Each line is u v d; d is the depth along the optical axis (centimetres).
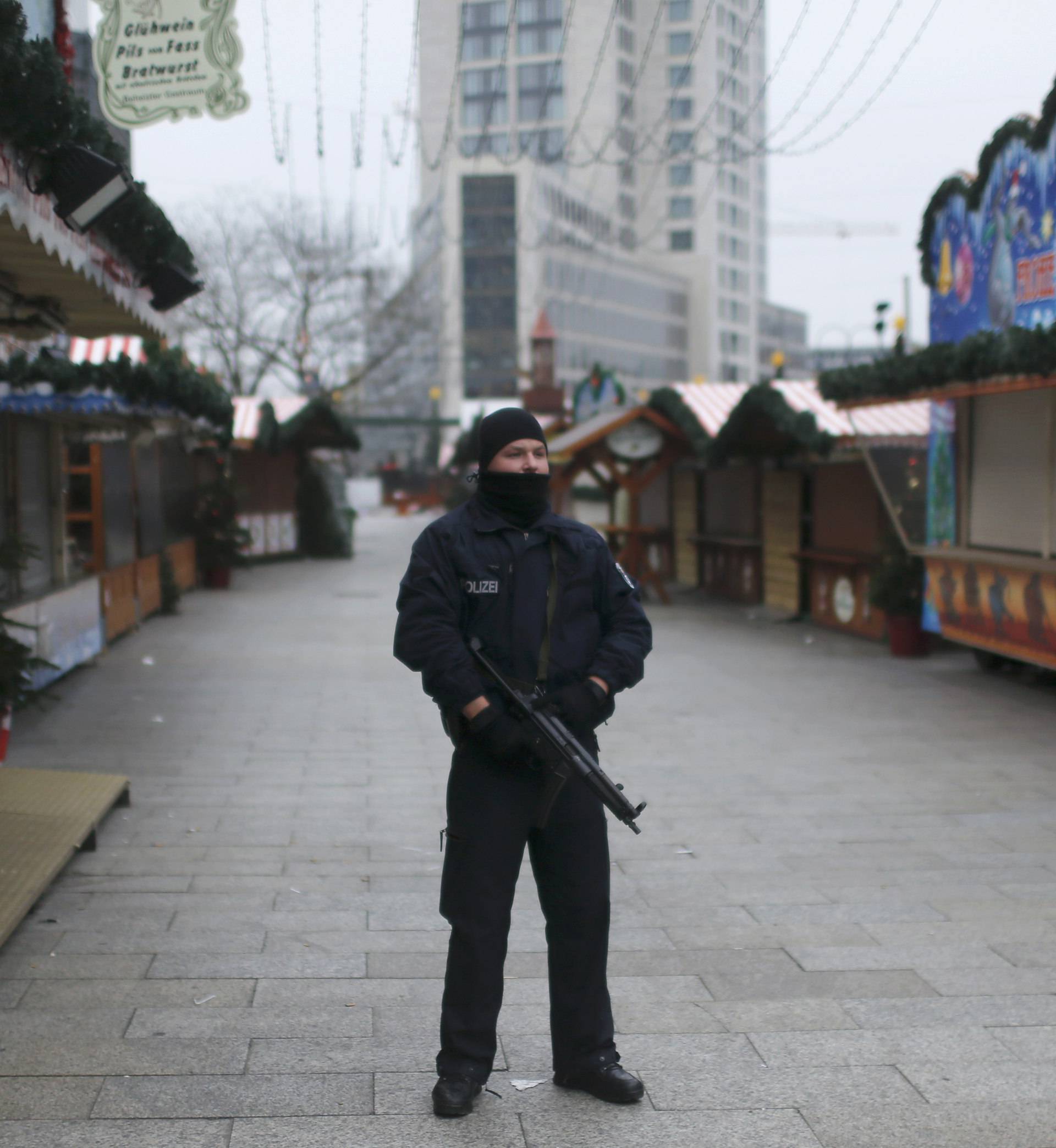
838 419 1445
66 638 1157
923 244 1160
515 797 325
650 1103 332
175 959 446
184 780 766
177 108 726
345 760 834
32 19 770
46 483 1148
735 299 10931
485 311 8281
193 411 1157
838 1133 315
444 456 5084
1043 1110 328
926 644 1309
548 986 415
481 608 325
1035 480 1063
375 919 496
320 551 2969
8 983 421
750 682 1170
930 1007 403
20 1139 308
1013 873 571
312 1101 331
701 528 2073
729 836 639
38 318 698
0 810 599
